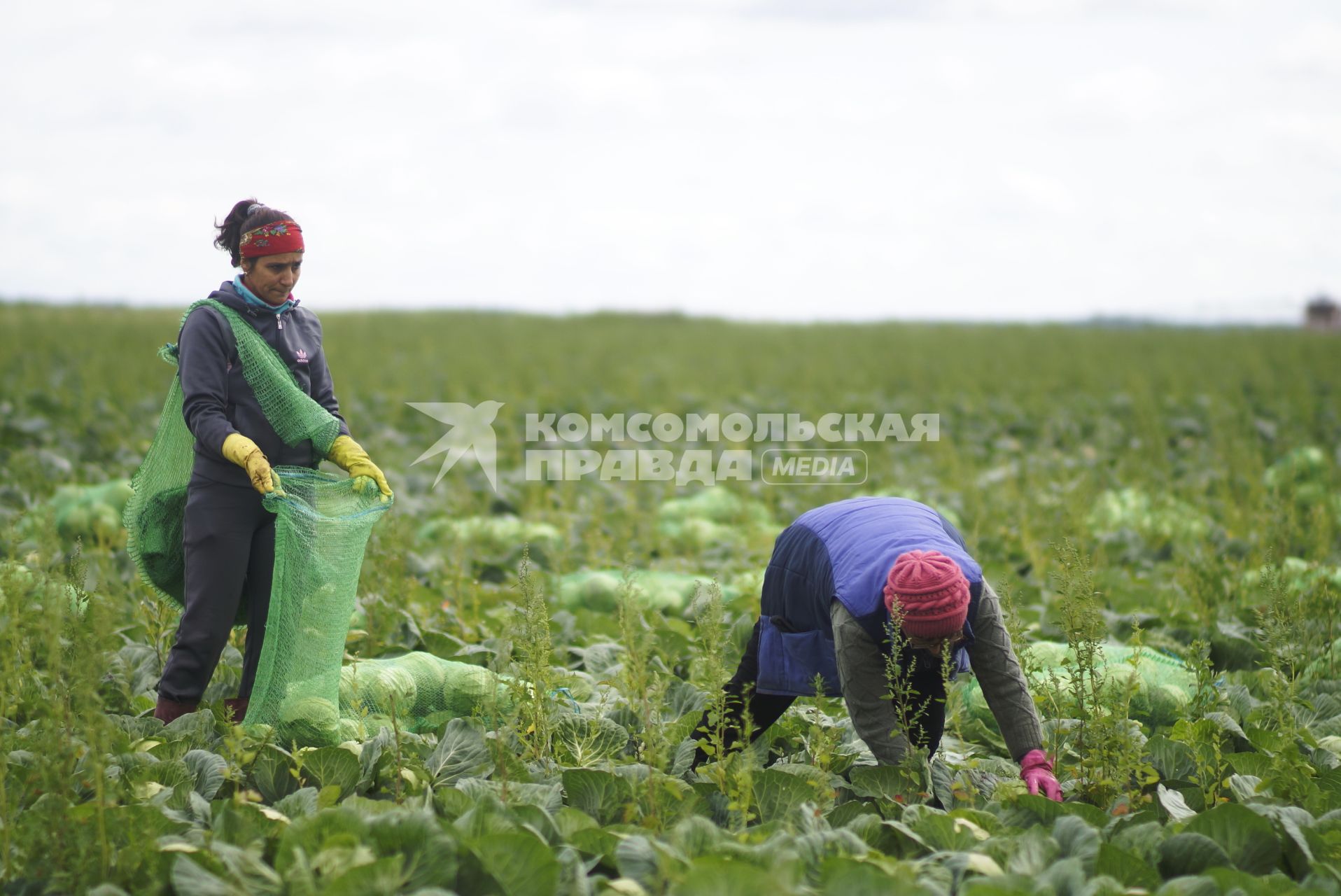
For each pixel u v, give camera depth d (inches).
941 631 262.1
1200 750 320.5
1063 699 338.6
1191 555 603.5
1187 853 257.6
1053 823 272.1
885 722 282.2
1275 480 761.0
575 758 324.2
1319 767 320.8
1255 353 1769.2
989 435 1147.9
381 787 302.5
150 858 246.4
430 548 611.2
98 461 874.1
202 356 331.3
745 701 308.3
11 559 323.6
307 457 348.8
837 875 231.6
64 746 263.6
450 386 1441.9
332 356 1657.2
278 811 275.1
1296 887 242.4
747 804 281.9
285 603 324.8
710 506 746.8
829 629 298.2
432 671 373.4
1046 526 656.4
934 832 266.5
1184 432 1138.0
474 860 241.9
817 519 310.2
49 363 1487.5
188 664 334.6
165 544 356.8
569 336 2534.5
